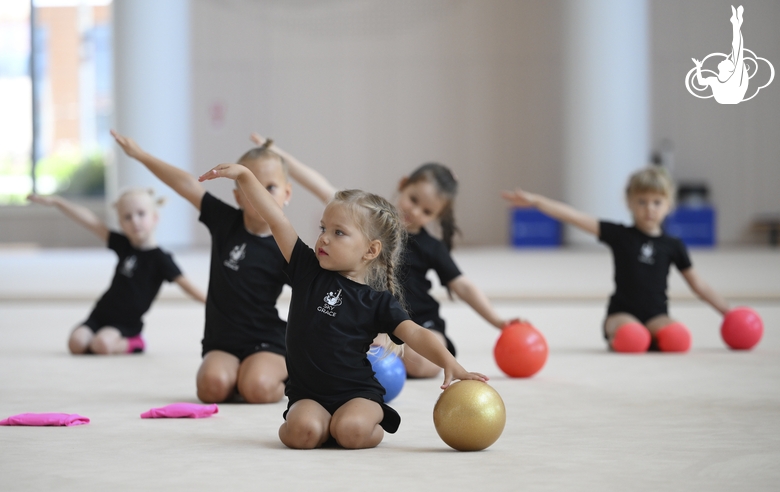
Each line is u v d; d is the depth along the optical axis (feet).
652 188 23.71
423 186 19.33
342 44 76.48
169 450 11.37
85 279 44.62
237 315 16.20
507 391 16.57
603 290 37.99
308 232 75.31
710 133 73.56
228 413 14.48
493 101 75.61
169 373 19.42
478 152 75.82
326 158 77.00
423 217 19.42
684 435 12.30
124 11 68.39
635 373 18.89
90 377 18.71
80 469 10.18
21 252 69.46
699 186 70.44
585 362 20.76
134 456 10.96
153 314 32.63
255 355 15.93
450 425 11.20
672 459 10.70
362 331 12.30
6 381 18.08
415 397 16.22
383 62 76.28
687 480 9.62
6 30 81.20
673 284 40.42
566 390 16.65
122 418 13.89
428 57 75.97
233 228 16.65
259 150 16.48
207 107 77.05
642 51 67.82
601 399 15.58
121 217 23.68
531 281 42.32
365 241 12.34
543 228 71.97
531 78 75.15
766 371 19.07
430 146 76.33
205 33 76.79
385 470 10.18
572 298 36.11
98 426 13.14
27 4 80.94
